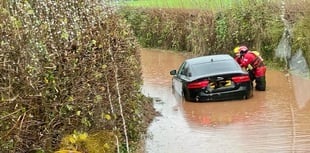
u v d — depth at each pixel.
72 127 8.80
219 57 17.62
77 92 8.84
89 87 9.11
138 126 12.26
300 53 21.77
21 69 7.28
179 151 11.56
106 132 9.88
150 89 20.12
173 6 34.56
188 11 31.42
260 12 25.11
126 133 10.68
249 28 25.38
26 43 7.51
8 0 7.73
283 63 22.75
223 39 27.03
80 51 9.02
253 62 17.77
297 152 10.90
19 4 7.79
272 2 25.09
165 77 22.98
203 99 16.52
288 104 15.62
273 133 12.48
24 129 7.36
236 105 15.95
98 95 9.40
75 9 9.52
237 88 16.44
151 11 35.66
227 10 27.27
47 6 8.77
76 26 9.19
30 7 8.07
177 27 32.38
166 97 18.25
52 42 8.36
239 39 26.12
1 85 7.07
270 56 23.88
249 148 11.40
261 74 17.75
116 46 10.69
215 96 16.42
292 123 13.30
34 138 7.68
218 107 15.85
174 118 14.81
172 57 30.12
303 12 23.12
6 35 7.23
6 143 7.01
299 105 15.45
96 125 9.78
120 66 10.91
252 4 25.78
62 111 8.36
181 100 17.38
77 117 8.84
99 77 9.56
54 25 8.67
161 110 16.03
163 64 27.33
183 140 12.42
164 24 33.94
